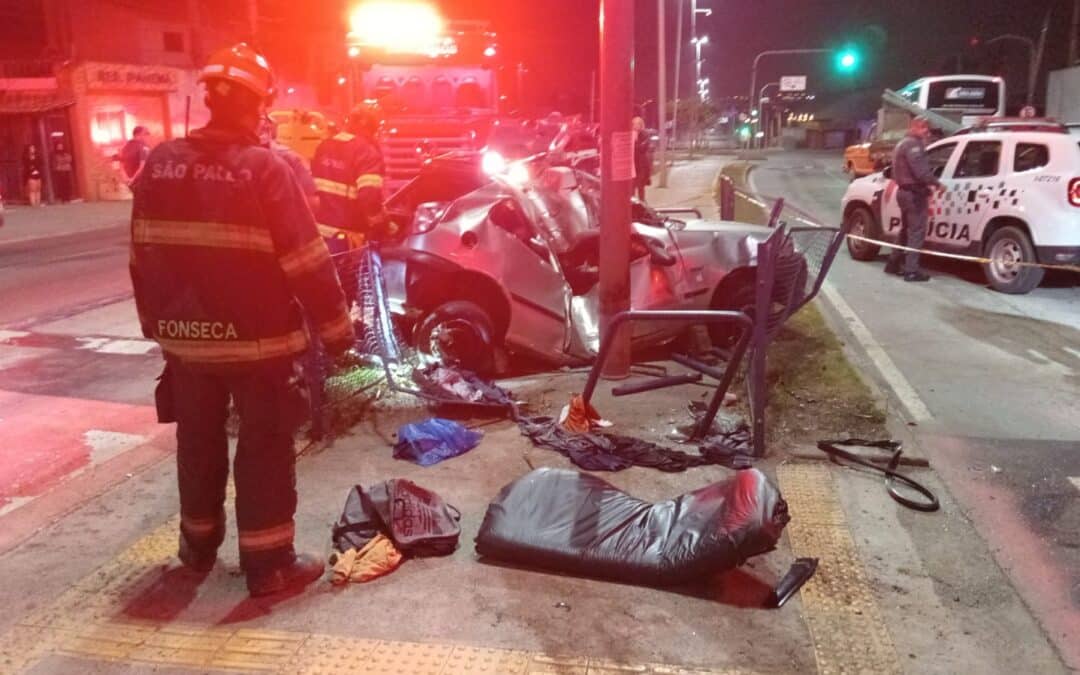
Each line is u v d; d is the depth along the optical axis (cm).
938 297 938
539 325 638
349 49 1284
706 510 359
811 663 304
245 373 328
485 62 1294
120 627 327
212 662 305
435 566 369
